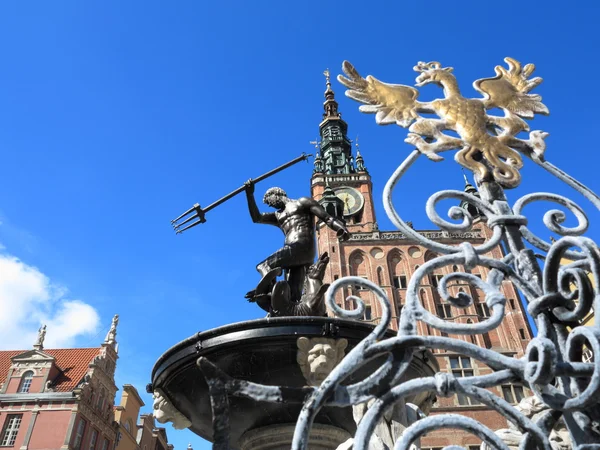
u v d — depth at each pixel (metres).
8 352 32.66
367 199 42.09
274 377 3.83
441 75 2.84
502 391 25.78
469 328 1.87
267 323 3.72
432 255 35.50
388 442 3.52
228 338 3.73
